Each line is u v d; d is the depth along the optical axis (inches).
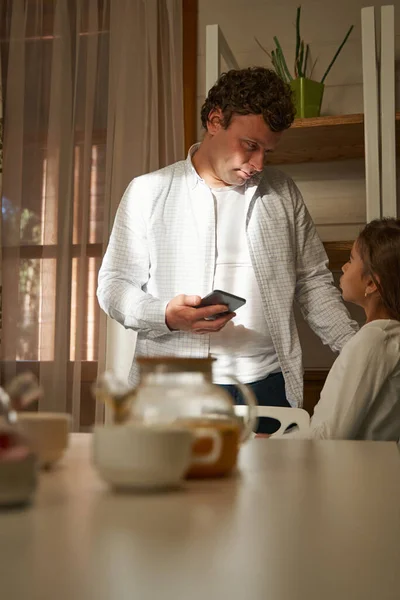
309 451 42.4
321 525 19.7
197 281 88.4
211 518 20.5
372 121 103.2
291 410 75.3
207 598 12.3
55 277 130.7
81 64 134.1
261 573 14.3
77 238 132.1
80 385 128.0
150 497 24.5
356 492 26.1
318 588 13.3
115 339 120.1
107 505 22.6
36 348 131.7
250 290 88.5
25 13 137.3
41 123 136.2
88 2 134.3
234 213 89.6
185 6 130.6
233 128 83.7
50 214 131.9
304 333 121.0
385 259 72.8
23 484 21.7
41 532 18.0
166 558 15.4
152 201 90.2
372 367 66.7
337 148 117.4
